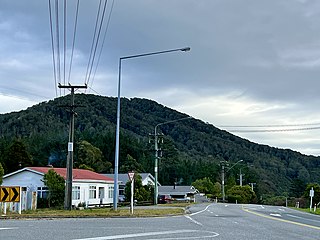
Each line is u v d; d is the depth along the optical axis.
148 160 117.06
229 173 137.38
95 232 17.09
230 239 15.77
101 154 99.56
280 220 28.33
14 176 52.03
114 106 148.50
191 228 20.08
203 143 168.38
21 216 25.97
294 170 152.62
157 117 171.88
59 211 32.78
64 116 129.25
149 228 19.53
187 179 133.75
